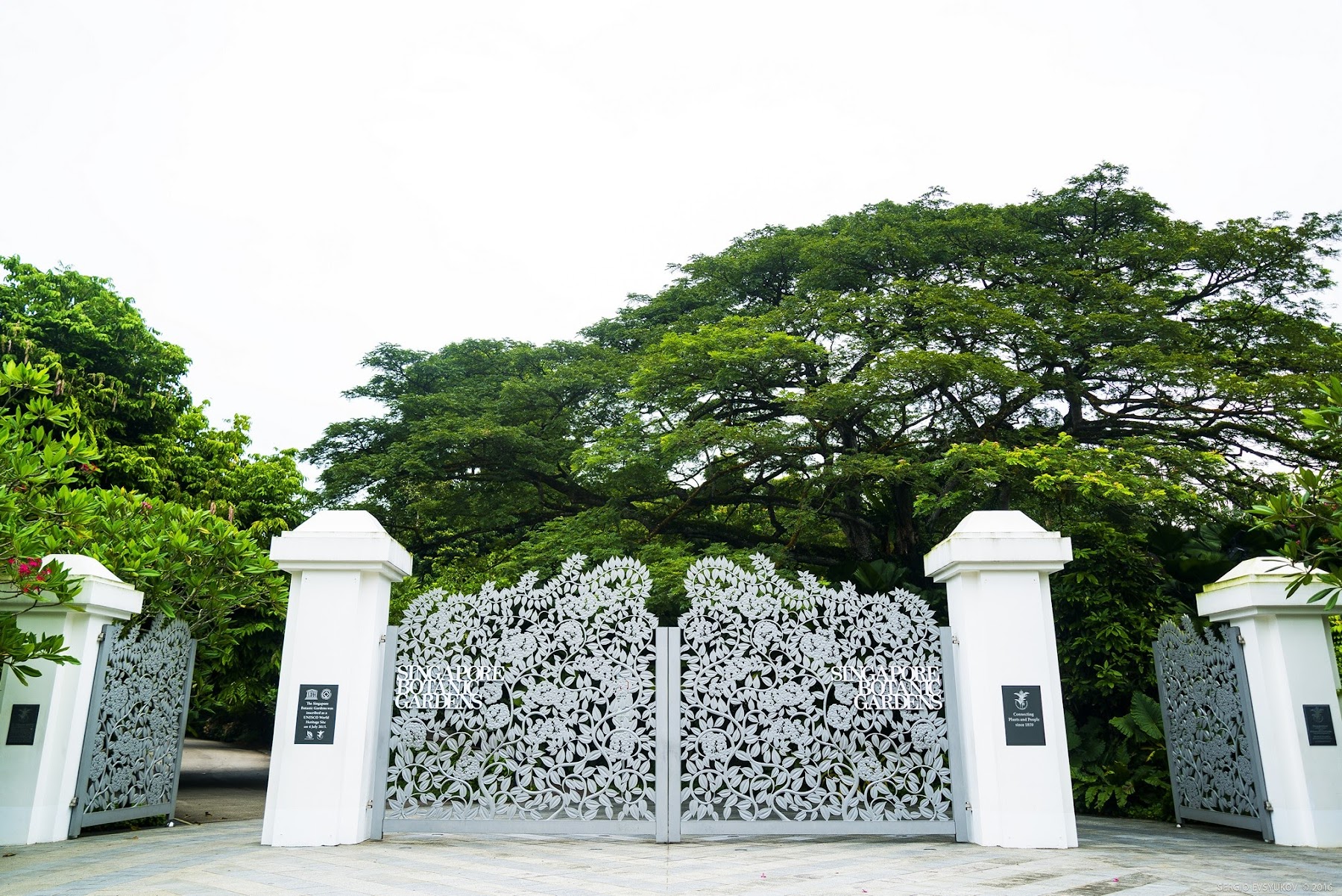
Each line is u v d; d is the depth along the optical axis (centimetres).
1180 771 880
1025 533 731
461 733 738
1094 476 1114
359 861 612
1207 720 837
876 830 716
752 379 1527
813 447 1551
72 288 1823
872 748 741
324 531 727
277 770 692
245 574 967
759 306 1862
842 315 1527
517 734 739
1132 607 1088
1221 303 1641
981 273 1678
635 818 728
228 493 1836
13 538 653
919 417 1591
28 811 691
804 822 716
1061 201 1722
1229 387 1374
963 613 738
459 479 1866
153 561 873
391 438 1938
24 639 620
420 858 628
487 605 764
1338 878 573
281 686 705
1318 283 1612
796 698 749
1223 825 852
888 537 1599
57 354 1639
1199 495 1326
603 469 1520
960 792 721
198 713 1440
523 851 669
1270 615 766
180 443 1923
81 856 630
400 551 770
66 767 717
